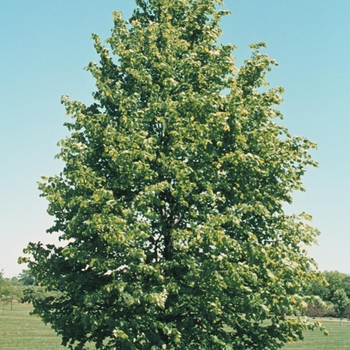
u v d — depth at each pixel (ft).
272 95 46.24
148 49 46.19
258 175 43.96
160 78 44.75
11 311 350.23
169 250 43.88
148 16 52.11
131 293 37.99
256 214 44.14
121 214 38.99
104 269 38.73
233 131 42.50
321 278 43.06
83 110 46.78
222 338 40.70
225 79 46.73
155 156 40.57
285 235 44.19
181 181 38.78
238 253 38.81
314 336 213.87
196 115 41.86
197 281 39.34
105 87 45.52
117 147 41.16
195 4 50.29
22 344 140.56
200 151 41.32
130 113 43.80
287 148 45.88
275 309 39.70
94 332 43.57
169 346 40.68
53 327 41.47
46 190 44.42
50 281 41.52
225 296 37.99
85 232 37.91
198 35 49.42
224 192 43.65
